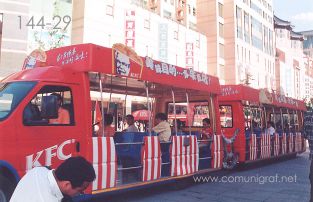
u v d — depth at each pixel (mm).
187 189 8742
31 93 5484
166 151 8203
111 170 6461
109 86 8500
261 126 13734
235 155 11797
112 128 7305
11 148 5078
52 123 5648
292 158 17438
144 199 7523
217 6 48156
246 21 56000
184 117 10883
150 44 34562
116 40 30391
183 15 42094
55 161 5586
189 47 40062
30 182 2125
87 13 28000
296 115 17875
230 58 50094
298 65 96812
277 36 92562
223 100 12297
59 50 6648
